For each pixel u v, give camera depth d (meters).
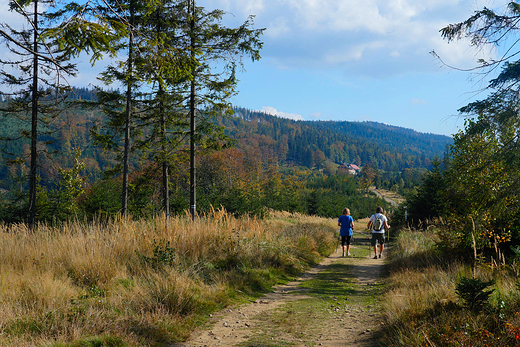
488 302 3.88
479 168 6.48
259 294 6.34
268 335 4.10
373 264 10.37
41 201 21.56
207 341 3.89
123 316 4.10
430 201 19.64
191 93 14.61
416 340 3.18
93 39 3.38
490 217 6.66
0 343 3.11
